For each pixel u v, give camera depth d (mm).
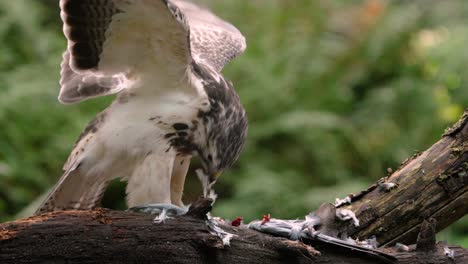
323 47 16359
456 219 8000
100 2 7578
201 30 10969
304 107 15688
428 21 18016
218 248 6738
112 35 7852
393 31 16672
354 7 17281
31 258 6277
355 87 16719
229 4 16562
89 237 6453
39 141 14094
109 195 13094
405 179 7984
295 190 14109
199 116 8203
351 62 16750
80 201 8508
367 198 7992
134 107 8148
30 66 14891
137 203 8086
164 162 8102
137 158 8102
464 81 16641
